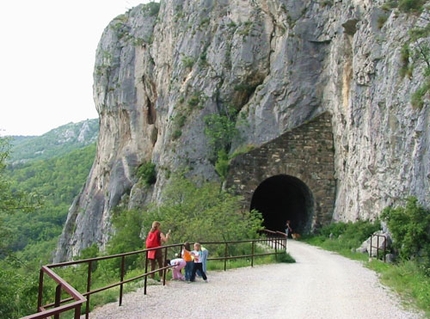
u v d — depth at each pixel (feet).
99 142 207.92
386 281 48.70
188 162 122.83
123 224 93.71
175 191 99.35
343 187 101.76
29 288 43.68
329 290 43.06
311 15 121.80
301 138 108.99
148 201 145.38
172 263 46.14
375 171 80.02
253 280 48.14
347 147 99.91
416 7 77.82
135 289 40.86
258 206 139.85
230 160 106.83
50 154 585.63
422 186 60.29
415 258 57.00
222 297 38.27
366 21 89.25
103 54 199.93
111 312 32.22
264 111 120.37
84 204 199.62
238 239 72.54
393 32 78.64
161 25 173.99
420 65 66.90
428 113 60.85
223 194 90.94
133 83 182.60
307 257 72.33
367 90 85.87
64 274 67.82
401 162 68.59
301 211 120.06
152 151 173.37
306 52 120.37
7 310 40.63
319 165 108.58
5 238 47.60
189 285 44.01
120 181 170.60
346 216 96.94
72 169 338.54
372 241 70.74
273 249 72.90
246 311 33.32
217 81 131.85
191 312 32.50
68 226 205.77
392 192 71.00
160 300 36.42
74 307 18.24
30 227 237.66
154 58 174.40
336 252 80.12
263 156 107.24
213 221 75.77
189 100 133.39
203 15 147.54
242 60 129.49
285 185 122.31
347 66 101.86
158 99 165.78
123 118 185.98
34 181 331.57
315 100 117.60
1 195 45.93
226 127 121.29
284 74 120.57
